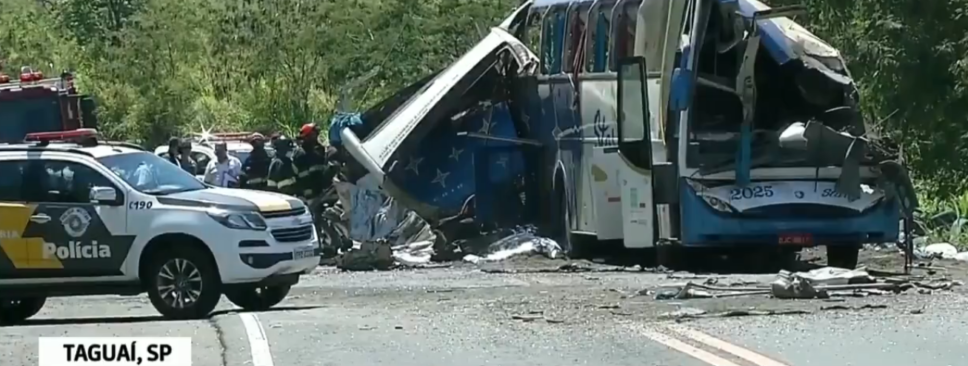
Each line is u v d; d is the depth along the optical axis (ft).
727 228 209.97
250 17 550.77
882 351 126.31
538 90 267.39
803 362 120.88
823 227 211.20
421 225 263.29
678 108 212.84
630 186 225.97
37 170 173.88
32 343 146.20
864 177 213.46
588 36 240.73
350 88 481.87
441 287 201.26
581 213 245.86
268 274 170.30
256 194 177.58
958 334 136.05
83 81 556.51
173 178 179.32
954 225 268.21
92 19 652.48
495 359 126.11
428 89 275.18
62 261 171.73
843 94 221.05
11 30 583.58
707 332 139.54
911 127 319.47
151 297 170.91
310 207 253.85
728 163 211.41
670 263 234.38
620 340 135.23
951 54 313.73
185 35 561.84
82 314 187.83
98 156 175.01
